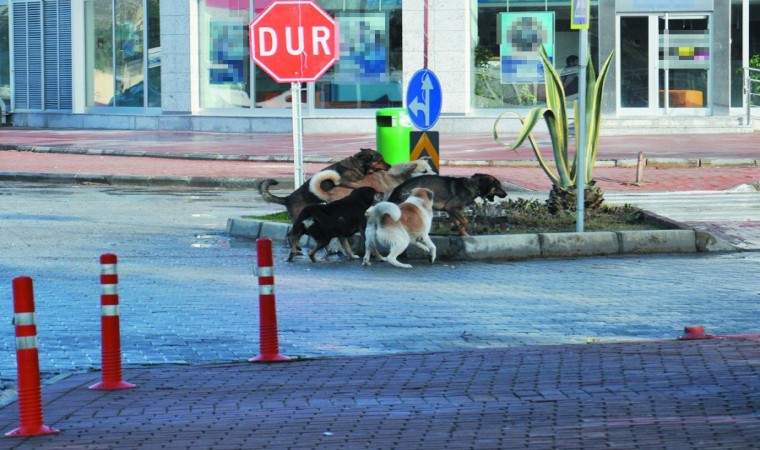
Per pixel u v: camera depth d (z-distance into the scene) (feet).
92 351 35.32
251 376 31.65
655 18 123.75
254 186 86.94
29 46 150.61
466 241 54.03
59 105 148.36
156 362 33.83
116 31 142.10
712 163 92.73
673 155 96.73
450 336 37.27
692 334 36.06
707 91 124.06
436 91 61.16
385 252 53.72
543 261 53.83
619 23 123.95
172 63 134.82
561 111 61.21
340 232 52.42
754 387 28.68
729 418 25.39
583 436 24.20
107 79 144.05
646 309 41.68
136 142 119.55
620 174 87.61
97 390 29.96
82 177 90.89
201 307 42.22
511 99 124.77
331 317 40.27
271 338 33.76
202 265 51.90
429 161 60.90
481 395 28.76
